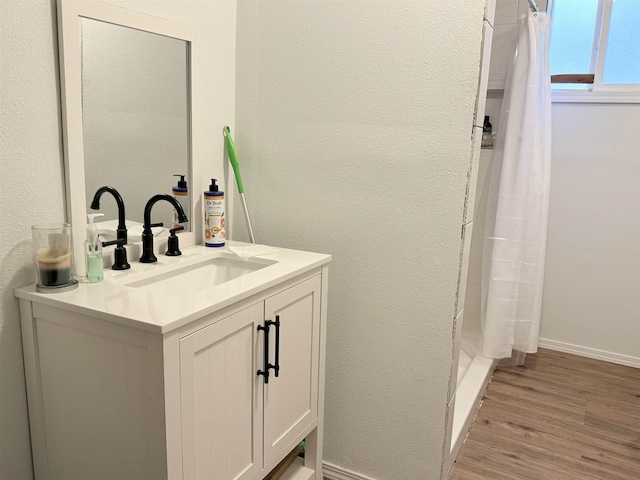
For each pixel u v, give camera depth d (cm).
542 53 267
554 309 322
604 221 301
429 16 163
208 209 178
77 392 128
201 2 175
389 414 191
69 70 133
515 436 230
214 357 128
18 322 133
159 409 114
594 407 257
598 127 294
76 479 135
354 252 187
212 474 133
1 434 133
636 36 289
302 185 192
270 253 173
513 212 274
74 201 139
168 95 164
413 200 175
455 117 165
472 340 311
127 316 113
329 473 204
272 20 186
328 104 183
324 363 183
